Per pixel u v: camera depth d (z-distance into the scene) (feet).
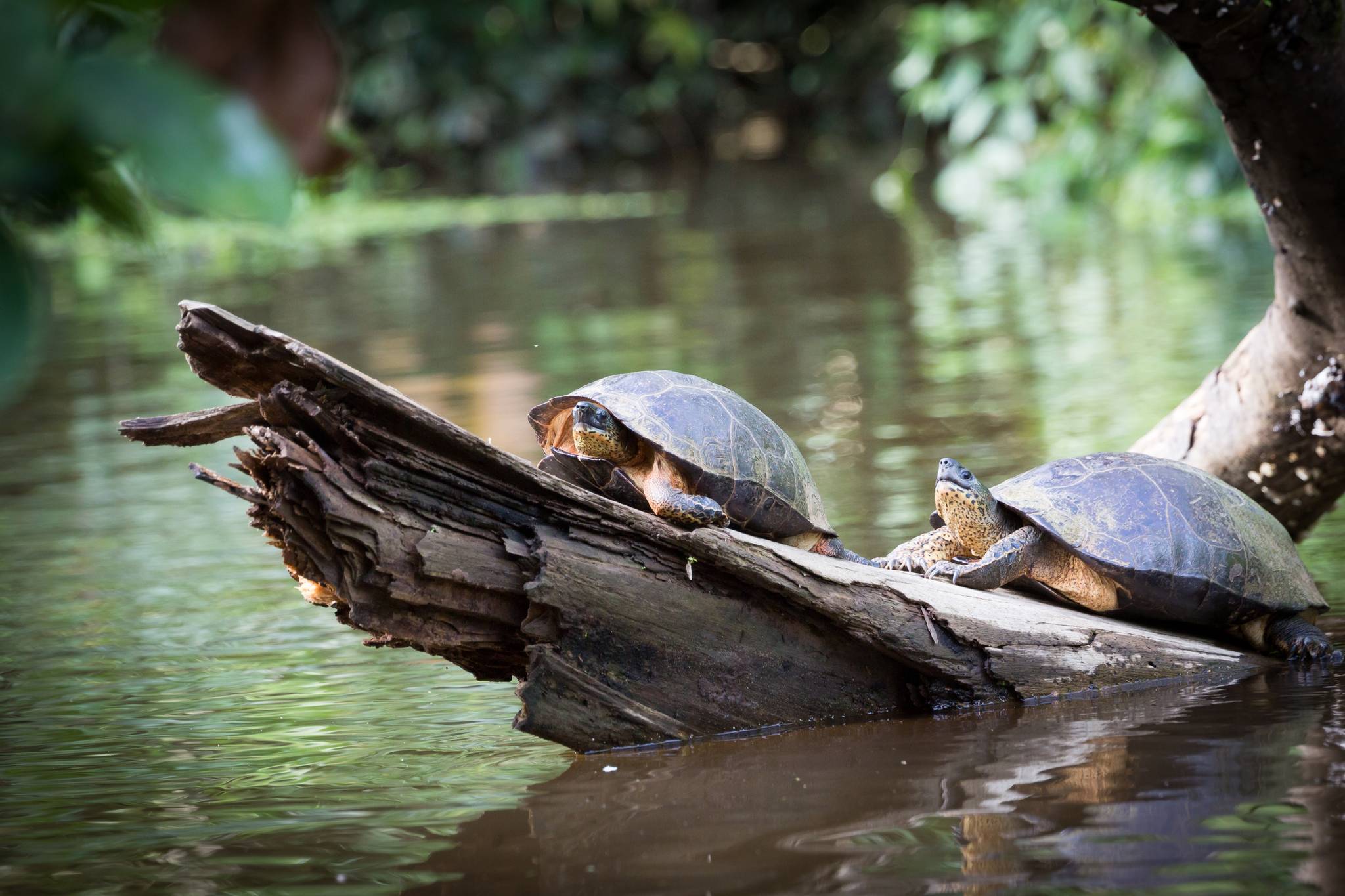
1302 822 15.11
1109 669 22.08
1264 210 26.12
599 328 64.49
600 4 150.61
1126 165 102.73
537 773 19.10
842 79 161.99
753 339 60.23
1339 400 27.43
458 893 14.67
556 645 20.25
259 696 23.27
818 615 21.30
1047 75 108.17
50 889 15.19
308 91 4.70
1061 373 50.14
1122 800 16.28
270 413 19.07
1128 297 65.62
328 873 15.42
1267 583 22.93
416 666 25.13
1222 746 18.21
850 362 54.60
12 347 4.32
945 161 138.82
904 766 18.43
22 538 36.45
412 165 149.48
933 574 23.54
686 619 20.79
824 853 15.20
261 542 35.55
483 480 20.03
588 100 153.58
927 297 69.67
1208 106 97.66
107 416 51.13
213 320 18.52
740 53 165.68
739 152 162.91
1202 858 14.29
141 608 29.50
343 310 73.05
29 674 24.86
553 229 109.09
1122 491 22.90
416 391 50.70
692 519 20.90
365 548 19.20
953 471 22.97
